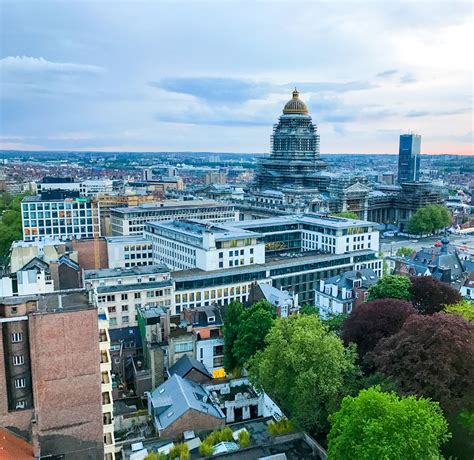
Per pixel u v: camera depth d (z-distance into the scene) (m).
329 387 75.25
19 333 61.22
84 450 64.75
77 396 63.84
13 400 61.56
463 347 75.31
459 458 70.88
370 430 56.84
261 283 141.88
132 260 190.75
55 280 134.25
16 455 56.72
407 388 73.88
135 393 102.06
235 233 163.38
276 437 77.00
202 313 117.06
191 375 97.81
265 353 86.44
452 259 158.50
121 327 130.25
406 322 84.19
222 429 81.94
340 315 121.94
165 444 78.50
